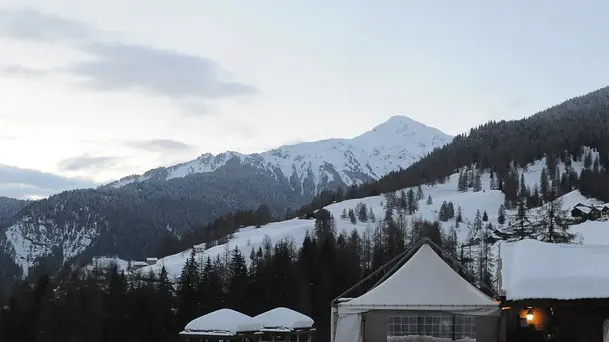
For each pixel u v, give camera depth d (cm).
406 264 2434
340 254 7506
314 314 6650
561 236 6238
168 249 19162
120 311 6531
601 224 7912
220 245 16250
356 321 2361
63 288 7081
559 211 7119
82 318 6544
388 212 17950
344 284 6994
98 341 6438
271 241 15275
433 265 2405
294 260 8438
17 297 6862
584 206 13250
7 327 6253
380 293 2350
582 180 18900
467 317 2281
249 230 18688
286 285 6812
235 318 3491
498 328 2253
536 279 1842
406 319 2312
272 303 6725
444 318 2298
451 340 2283
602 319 1833
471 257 10112
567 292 1783
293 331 3628
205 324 3438
